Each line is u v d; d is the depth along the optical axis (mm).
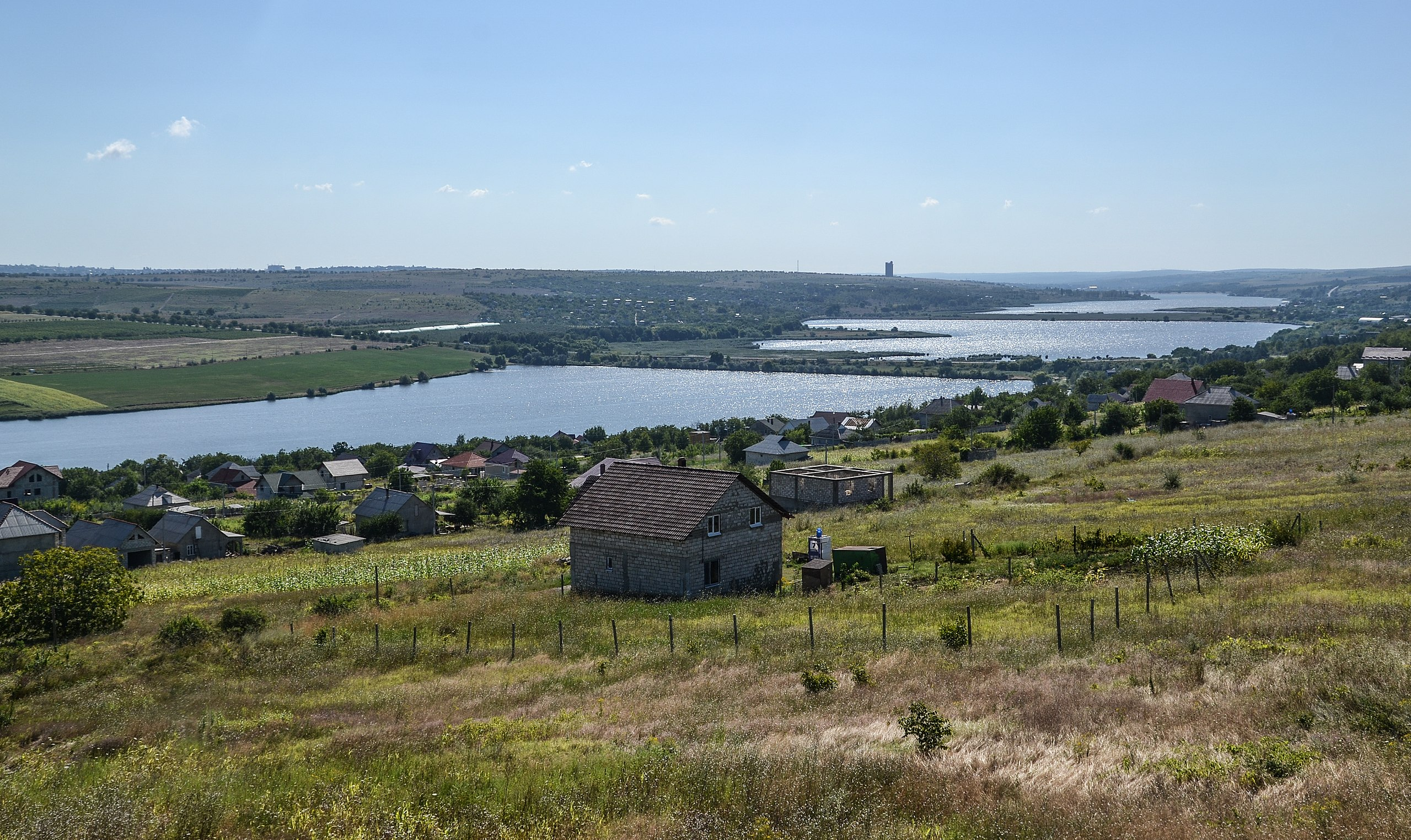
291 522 103312
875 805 14578
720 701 23734
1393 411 104625
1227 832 12789
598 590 46594
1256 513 47094
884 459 121625
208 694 29578
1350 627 24281
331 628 39281
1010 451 112500
